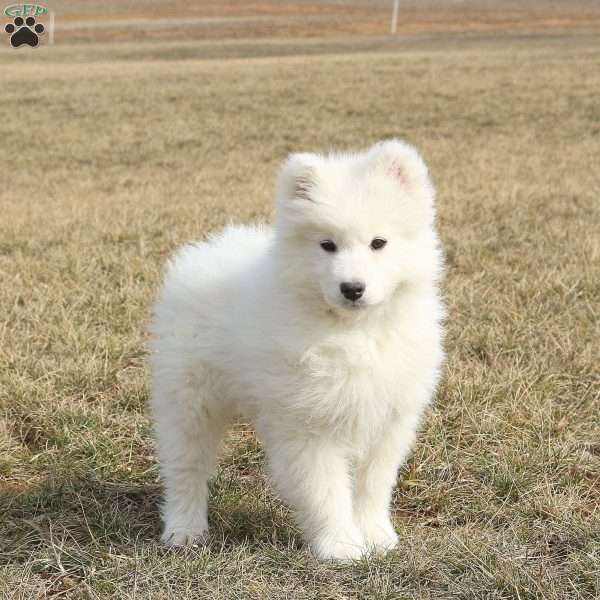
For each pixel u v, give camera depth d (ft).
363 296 6.71
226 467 8.02
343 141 26.37
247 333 7.00
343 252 6.82
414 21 79.92
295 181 6.94
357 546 7.04
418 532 7.39
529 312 9.78
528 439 8.09
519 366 8.92
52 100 34.14
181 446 7.37
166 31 71.56
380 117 29.89
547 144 24.39
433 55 47.73
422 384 7.12
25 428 8.43
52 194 19.90
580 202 15.90
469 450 8.03
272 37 69.15
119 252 12.48
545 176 19.19
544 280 10.56
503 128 27.25
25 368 8.97
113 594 6.84
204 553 7.04
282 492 7.09
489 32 69.15
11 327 9.70
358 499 7.35
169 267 7.48
